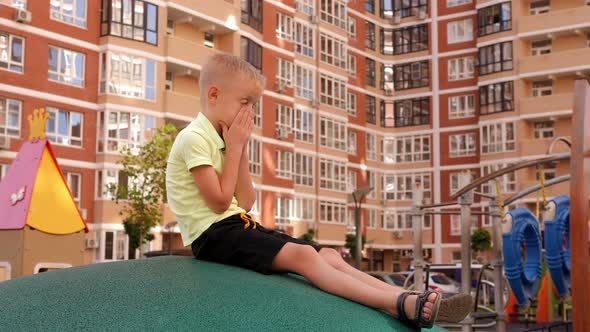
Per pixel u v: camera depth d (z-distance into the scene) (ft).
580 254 20.44
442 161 176.65
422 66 182.80
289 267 12.14
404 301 11.44
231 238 12.30
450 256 171.63
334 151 161.99
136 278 11.42
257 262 12.15
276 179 142.31
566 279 46.70
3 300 10.96
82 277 11.73
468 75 175.32
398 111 184.96
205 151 12.30
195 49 121.80
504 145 160.66
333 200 160.25
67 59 107.86
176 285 11.03
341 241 160.97
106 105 109.91
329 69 163.32
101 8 112.37
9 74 100.27
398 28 187.11
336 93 164.66
